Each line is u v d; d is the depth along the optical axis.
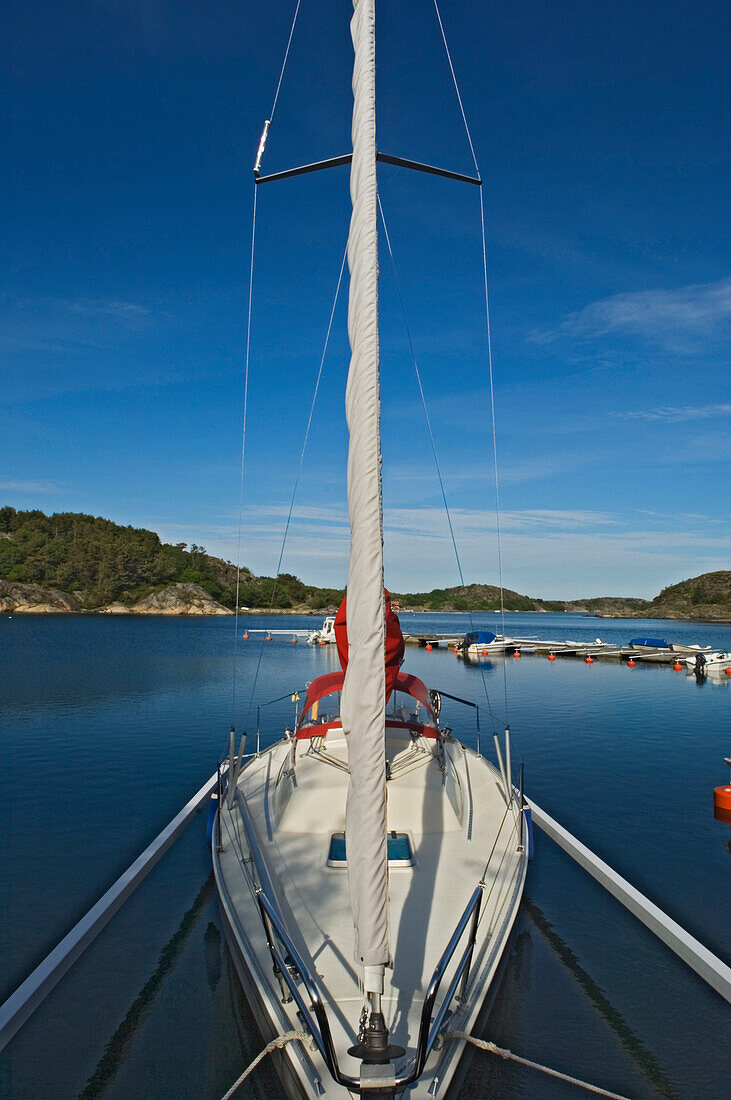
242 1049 4.66
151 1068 4.47
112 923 6.55
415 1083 3.59
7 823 9.55
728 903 7.09
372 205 3.27
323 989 4.23
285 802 6.90
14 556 117.38
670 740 16.03
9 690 23.03
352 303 3.33
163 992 5.37
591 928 6.46
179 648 42.44
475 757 9.81
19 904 7.00
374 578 3.09
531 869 7.95
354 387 3.24
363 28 3.42
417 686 8.43
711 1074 4.44
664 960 5.89
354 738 3.07
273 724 17.55
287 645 48.97
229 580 142.00
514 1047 4.67
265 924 4.52
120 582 120.88
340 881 5.54
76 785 11.55
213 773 12.33
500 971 5.11
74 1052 4.65
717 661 32.72
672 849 8.70
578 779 12.27
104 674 27.70
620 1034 4.84
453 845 6.32
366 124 3.35
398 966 4.49
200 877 7.70
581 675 31.00
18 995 5.14
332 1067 3.29
